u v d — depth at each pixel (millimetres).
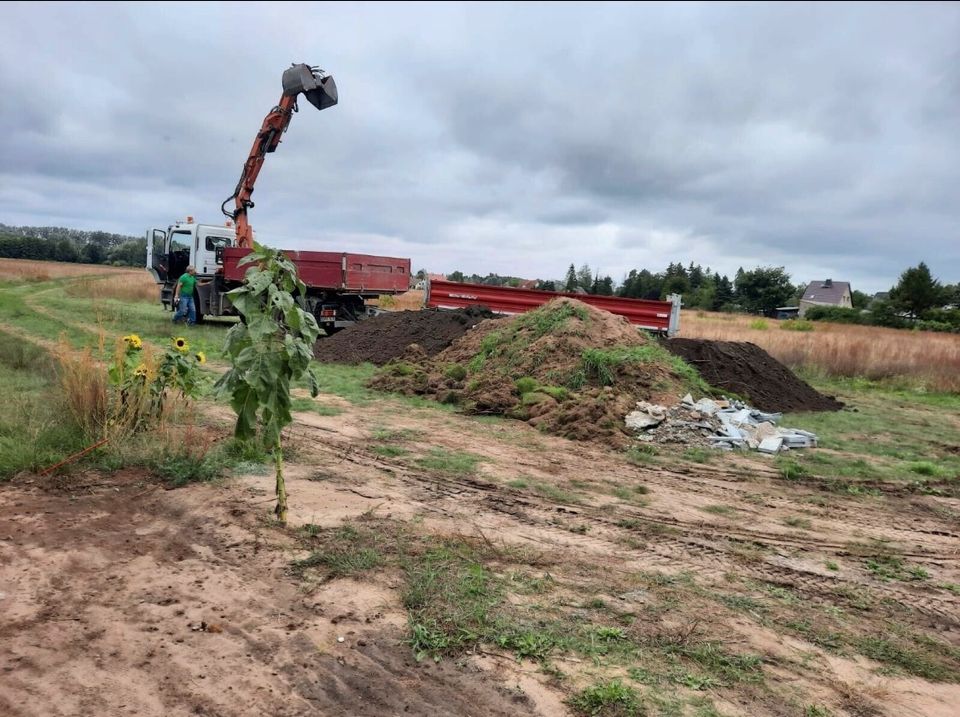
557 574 4227
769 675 3223
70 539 4195
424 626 3389
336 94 16828
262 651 3100
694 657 3318
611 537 5031
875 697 3111
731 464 7699
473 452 7395
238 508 4914
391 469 6430
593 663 3189
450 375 11492
